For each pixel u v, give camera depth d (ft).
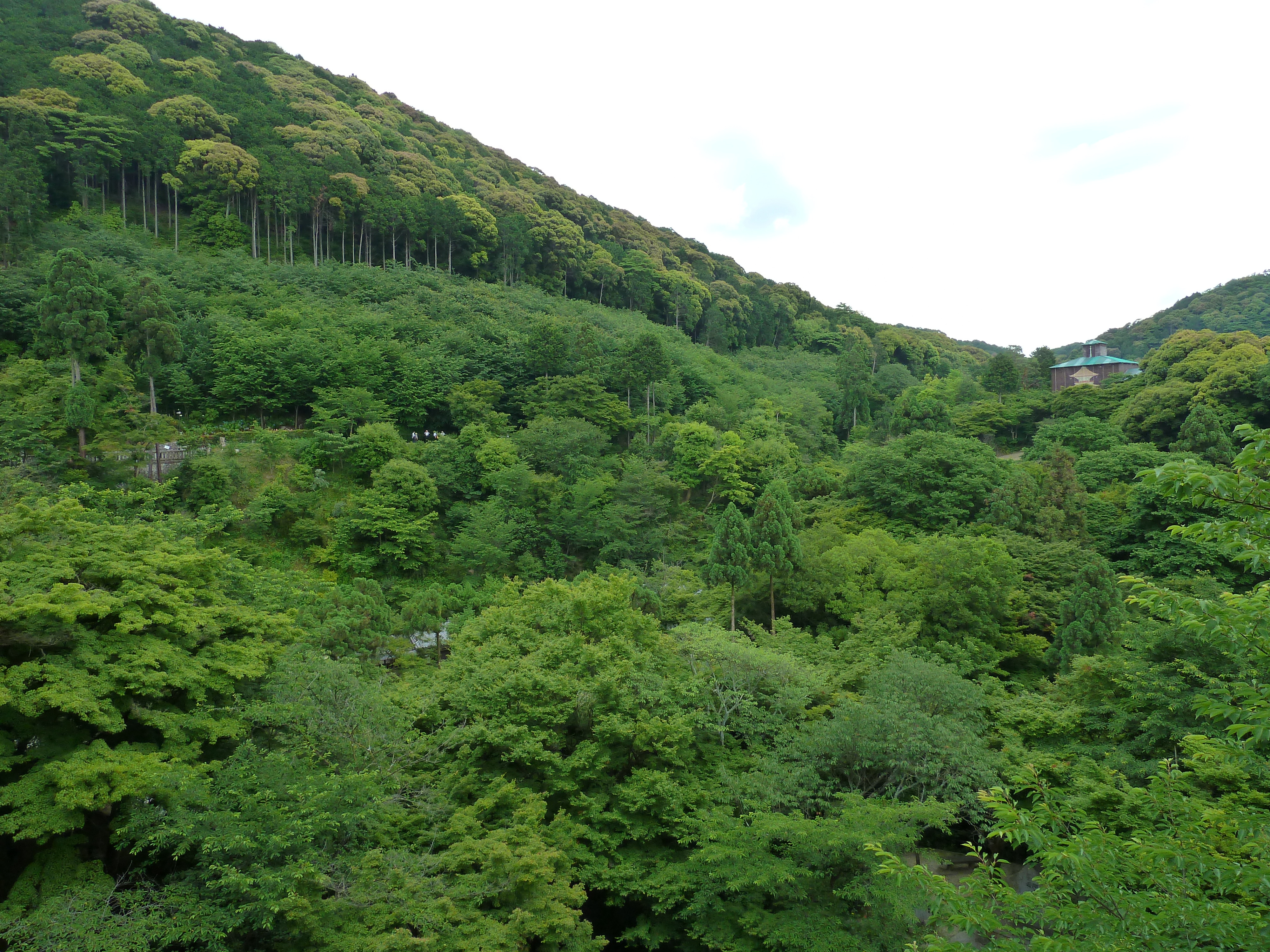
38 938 32.91
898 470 150.82
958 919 24.43
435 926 42.52
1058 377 284.41
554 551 161.27
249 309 208.85
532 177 477.36
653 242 442.50
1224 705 23.94
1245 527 22.18
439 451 171.42
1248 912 20.98
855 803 55.83
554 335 206.80
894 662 74.74
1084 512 132.57
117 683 42.52
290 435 170.60
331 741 51.39
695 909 54.03
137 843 40.50
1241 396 172.35
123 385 153.69
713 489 190.29
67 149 231.09
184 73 315.58
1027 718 72.13
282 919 39.04
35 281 179.52
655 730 61.98
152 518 92.73
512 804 57.16
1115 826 52.44
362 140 330.75
